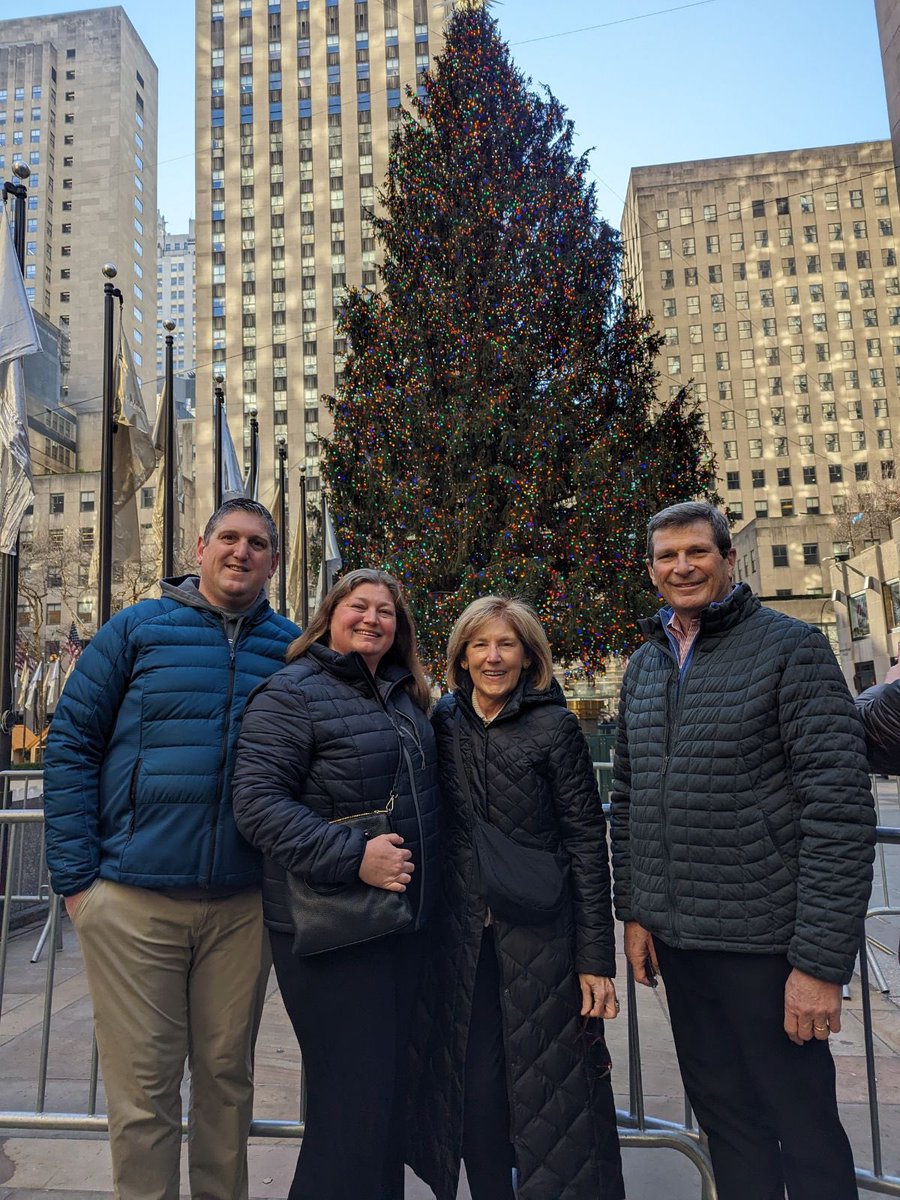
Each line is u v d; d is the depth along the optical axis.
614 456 14.25
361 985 2.11
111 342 8.98
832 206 73.75
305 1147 2.11
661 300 73.56
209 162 72.56
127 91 97.75
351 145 71.25
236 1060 2.41
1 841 3.16
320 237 70.44
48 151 94.25
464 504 13.91
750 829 2.05
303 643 2.44
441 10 72.19
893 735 2.18
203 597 2.56
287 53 73.25
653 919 2.20
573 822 2.36
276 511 19.27
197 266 71.06
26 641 37.59
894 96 19.58
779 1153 2.17
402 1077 2.31
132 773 2.34
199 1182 2.37
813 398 71.38
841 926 1.87
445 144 16.02
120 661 2.41
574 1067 2.22
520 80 16.39
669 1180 2.73
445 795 2.46
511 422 14.29
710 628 2.23
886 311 72.25
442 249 15.36
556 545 13.99
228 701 2.43
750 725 2.07
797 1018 1.90
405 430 14.42
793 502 70.12
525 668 2.55
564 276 14.78
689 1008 2.21
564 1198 2.12
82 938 2.29
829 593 48.31
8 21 98.56
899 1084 3.54
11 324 7.24
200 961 2.41
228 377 68.88
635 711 2.40
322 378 68.31
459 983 2.31
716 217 74.25
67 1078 3.68
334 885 2.06
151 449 10.39
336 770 2.19
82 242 92.62
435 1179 2.25
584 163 16.19
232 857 2.35
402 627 2.60
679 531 2.31
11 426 7.17
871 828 1.94
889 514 45.34
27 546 40.62
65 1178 2.75
